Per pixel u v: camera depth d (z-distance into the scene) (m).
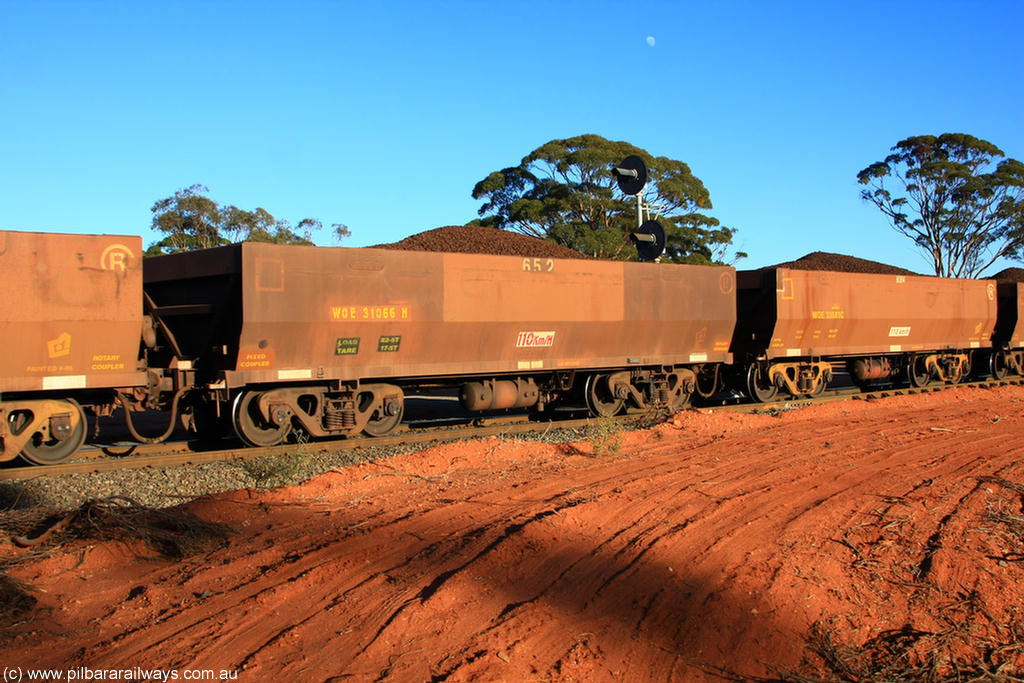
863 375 23.36
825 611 6.20
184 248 46.50
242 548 7.07
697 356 18.20
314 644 5.18
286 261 12.43
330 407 13.56
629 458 11.30
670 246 57.19
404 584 6.15
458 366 14.70
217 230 48.25
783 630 5.84
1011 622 6.38
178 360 12.95
